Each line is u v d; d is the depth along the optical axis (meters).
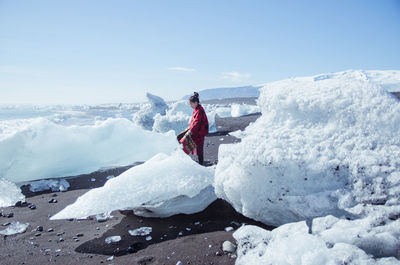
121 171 4.96
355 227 1.61
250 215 2.28
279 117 2.49
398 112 2.12
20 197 3.40
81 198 2.50
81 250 2.09
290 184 2.05
